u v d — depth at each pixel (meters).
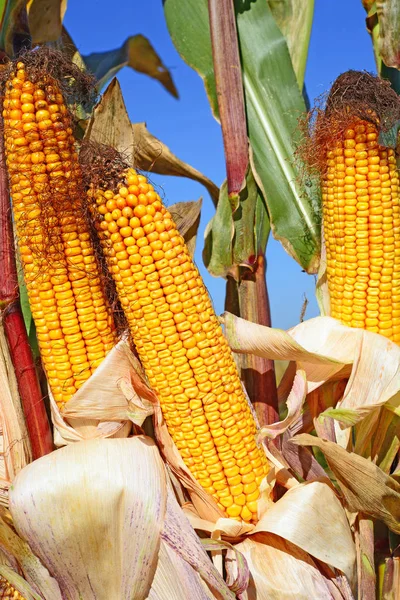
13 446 0.57
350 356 0.60
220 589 0.52
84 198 0.53
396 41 0.71
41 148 0.53
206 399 0.54
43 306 0.54
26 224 0.53
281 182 0.70
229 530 0.54
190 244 0.71
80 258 0.54
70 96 0.59
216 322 0.55
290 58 0.73
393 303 0.60
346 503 0.58
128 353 0.55
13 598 0.61
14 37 0.66
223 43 0.69
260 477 0.55
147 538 0.52
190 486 0.55
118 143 0.64
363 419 0.59
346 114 0.59
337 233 0.60
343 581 0.55
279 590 0.53
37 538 0.52
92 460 0.52
